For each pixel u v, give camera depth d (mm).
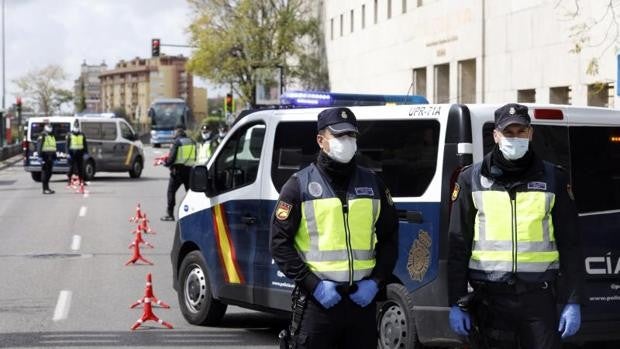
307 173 5473
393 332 7914
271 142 9242
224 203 9758
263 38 70562
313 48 68562
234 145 9750
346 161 5414
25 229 20312
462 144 7387
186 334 9977
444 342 7465
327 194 5414
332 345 5480
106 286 13125
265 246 9180
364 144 8133
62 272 14352
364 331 5461
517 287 5578
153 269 14750
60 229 20328
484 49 33438
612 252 7648
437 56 38438
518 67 30562
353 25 54688
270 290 9109
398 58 44312
